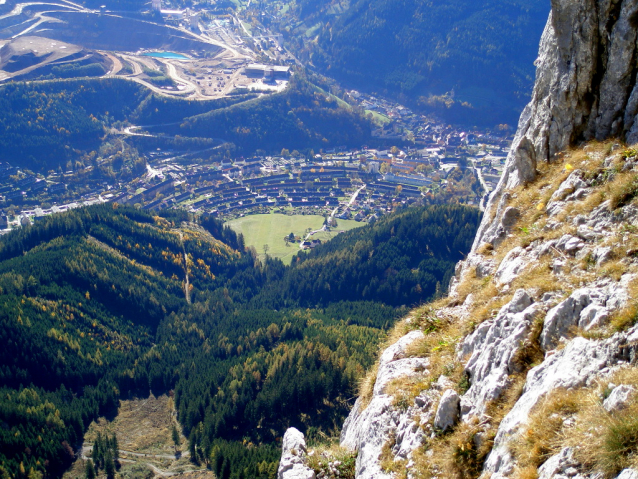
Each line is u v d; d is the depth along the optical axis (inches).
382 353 1604.3
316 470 1387.8
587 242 1273.4
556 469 805.2
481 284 1572.3
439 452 1087.0
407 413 1261.1
